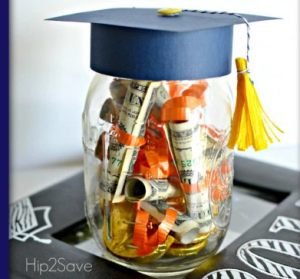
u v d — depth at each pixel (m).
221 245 0.61
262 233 0.62
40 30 0.78
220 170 0.55
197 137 0.50
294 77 0.93
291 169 0.80
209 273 0.54
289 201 0.70
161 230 0.50
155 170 0.50
